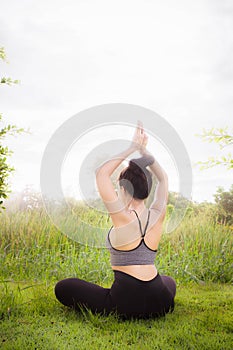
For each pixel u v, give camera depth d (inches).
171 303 156.5
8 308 159.6
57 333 139.6
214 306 177.9
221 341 133.4
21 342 130.0
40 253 281.1
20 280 233.6
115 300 147.2
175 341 134.3
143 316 149.6
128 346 128.5
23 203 347.3
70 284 155.3
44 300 176.4
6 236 306.2
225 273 253.0
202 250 278.4
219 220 366.0
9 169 233.5
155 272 147.6
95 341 132.9
